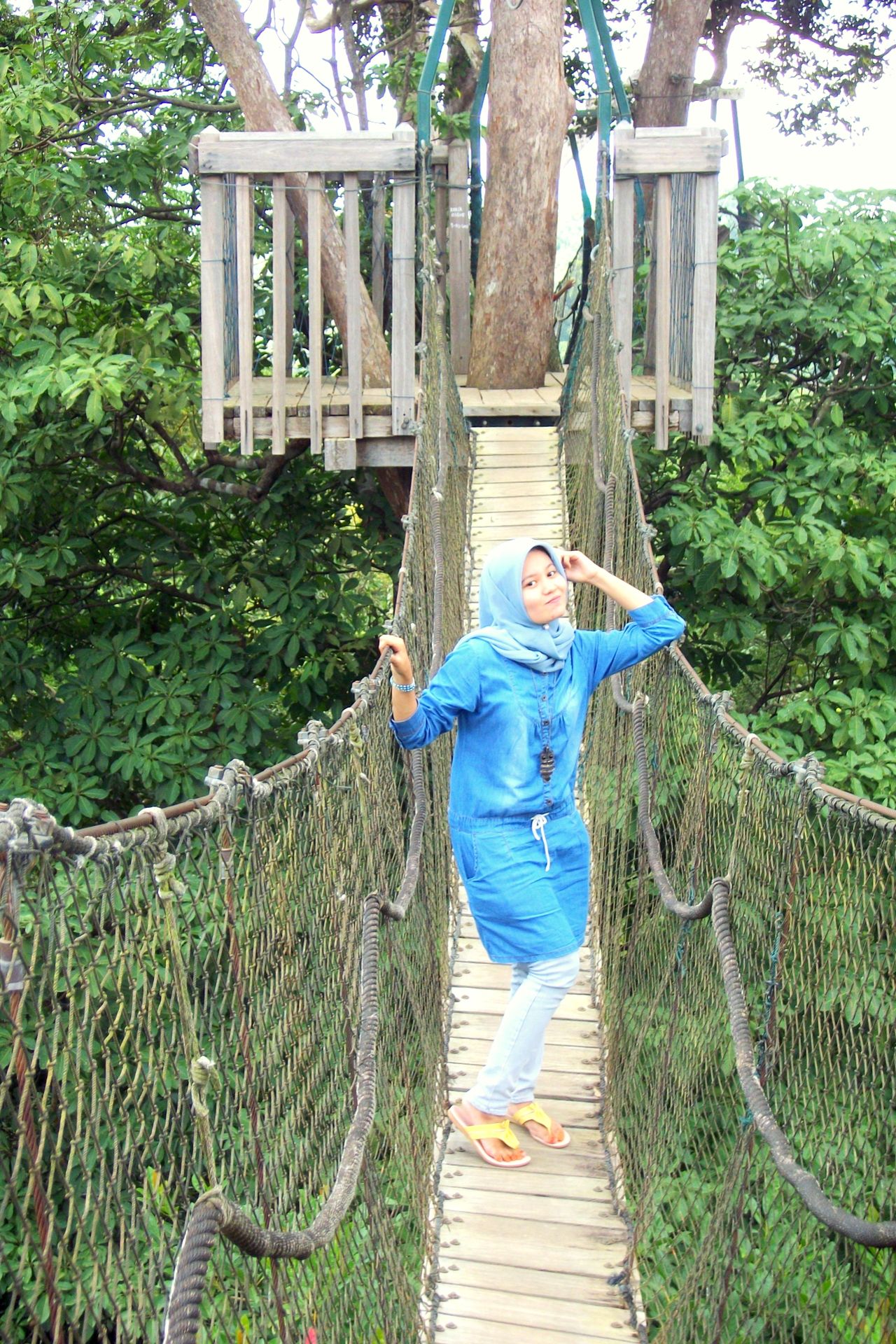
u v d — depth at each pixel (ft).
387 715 10.13
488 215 30.30
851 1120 6.41
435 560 15.97
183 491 27.68
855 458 24.11
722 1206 7.77
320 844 7.30
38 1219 3.82
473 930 14.01
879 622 23.67
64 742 23.09
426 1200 9.71
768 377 26.94
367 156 20.52
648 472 25.77
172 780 22.24
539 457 24.02
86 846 4.11
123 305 26.43
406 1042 10.14
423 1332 8.79
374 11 45.01
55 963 3.94
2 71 24.94
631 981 11.48
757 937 7.98
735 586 23.73
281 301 21.24
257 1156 5.74
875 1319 5.90
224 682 23.49
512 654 9.04
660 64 32.63
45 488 25.36
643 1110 10.03
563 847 9.43
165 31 32.83
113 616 28.07
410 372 21.39
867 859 6.23
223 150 20.49
